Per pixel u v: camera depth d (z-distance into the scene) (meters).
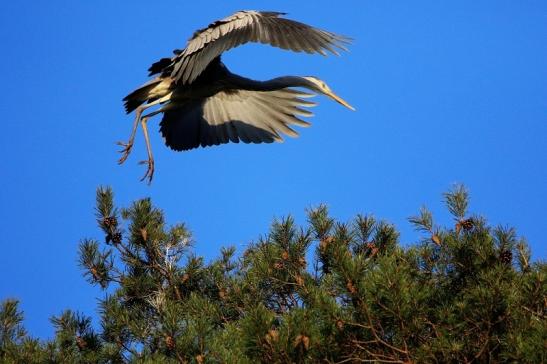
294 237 12.99
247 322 10.35
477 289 10.92
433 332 11.25
